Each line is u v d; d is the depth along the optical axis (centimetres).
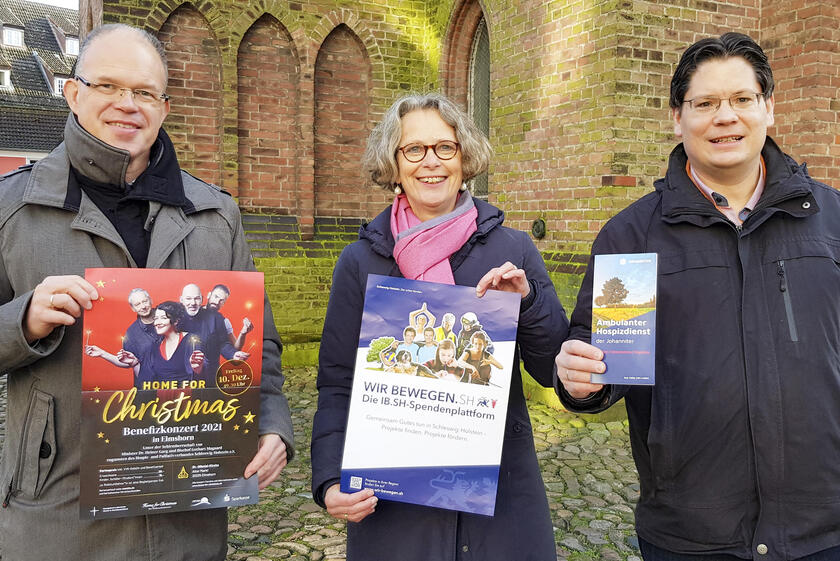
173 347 146
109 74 153
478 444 158
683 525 162
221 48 693
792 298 158
